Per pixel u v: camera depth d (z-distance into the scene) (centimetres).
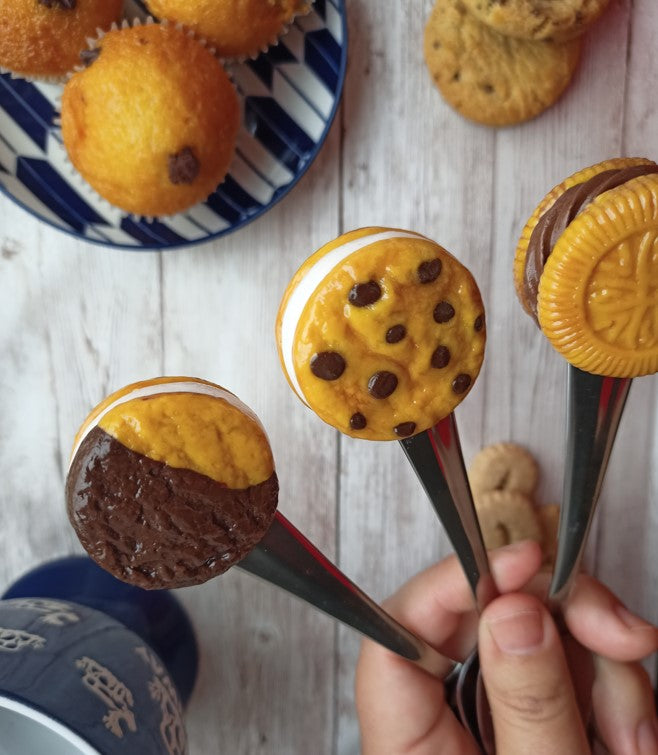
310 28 21
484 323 13
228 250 22
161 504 13
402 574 24
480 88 21
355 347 13
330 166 22
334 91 21
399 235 13
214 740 25
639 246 12
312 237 22
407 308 13
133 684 18
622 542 24
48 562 24
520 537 23
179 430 13
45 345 23
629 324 13
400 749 20
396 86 22
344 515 24
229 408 13
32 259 22
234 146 21
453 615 21
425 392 13
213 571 13
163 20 20
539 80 21
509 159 22
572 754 17
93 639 19
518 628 17
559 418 23
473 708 20
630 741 20
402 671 20
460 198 22
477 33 20
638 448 24
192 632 25
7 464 23
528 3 19
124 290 23
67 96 19
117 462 13
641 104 22
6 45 19
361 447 24
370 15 21
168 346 23
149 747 17
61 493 24
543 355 23
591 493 15
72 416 23
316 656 25
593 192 13
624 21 21
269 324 23
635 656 19
